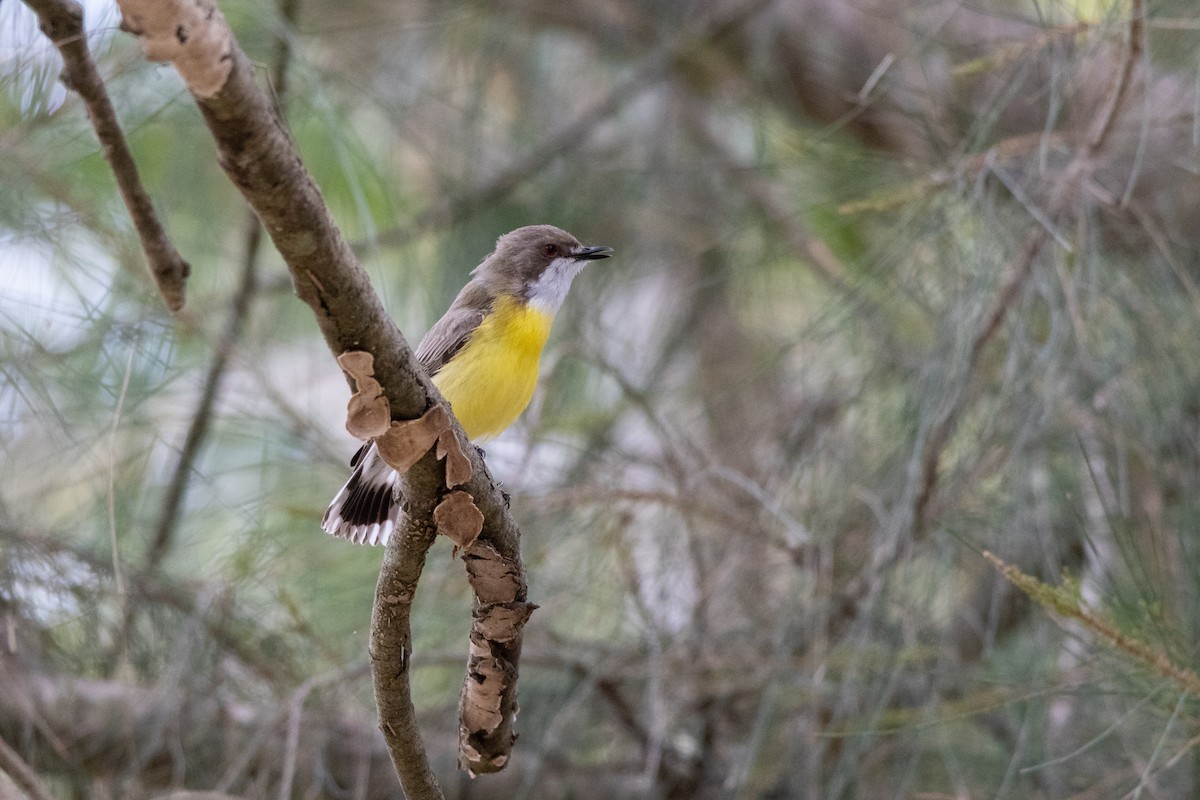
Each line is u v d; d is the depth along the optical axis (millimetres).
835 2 14102
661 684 10672
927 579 10008
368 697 10812
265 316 12961
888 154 11703
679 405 13195
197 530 11352
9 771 8727
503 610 6797
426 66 14203
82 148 9242
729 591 11000
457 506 6375
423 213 13562
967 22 11727
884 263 9797
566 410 12719
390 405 5973
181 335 10734
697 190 14195
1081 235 9148
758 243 13609
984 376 9992
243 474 11750
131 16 4477
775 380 12414
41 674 10273
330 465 11406
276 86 10156
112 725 10320
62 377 9484
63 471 9883
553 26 14766
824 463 10789
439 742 11367
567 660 11078
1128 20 8539
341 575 11156
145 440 10703
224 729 10656
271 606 10758
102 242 9492
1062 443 9477
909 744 10062
